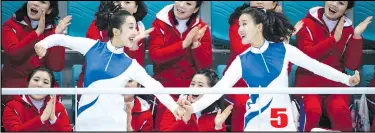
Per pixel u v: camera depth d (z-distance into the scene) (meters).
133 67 17.23
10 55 19.66
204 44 19.55
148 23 20.64
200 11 21.27
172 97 18.28
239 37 19.30
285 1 21.19
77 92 15.48
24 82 19.66
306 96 18.83
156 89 15.27
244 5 19.69
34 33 19.69
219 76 19.80
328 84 19.41
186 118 16.78
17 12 20.06
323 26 20.05
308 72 19.47
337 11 19.98
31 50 19.64
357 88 15.62
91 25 18.72
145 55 20.30
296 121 18.09
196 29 19.20
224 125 17.47
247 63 17.17
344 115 18.91
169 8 19.97
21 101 17.72
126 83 17.17
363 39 20.67
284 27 17.53
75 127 16.70
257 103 16.84
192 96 17.69
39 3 20.03
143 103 18.25
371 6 20.72
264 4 20.34
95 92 15.48
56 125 17.42
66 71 20.17
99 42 17.64
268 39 17.44
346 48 19.94
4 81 19.55
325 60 19.86
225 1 20.91
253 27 17.47
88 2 20.84
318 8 20.25
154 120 18.47
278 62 17.19
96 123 16.73
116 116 16.80
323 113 19.09
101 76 17.06
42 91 15.38
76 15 20.75
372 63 20.67
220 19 20.83
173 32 19.77
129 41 17.81
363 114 18.91
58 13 20.41
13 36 19.83
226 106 18.36
